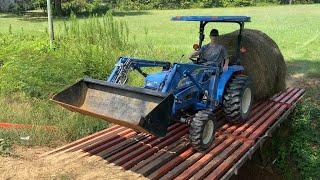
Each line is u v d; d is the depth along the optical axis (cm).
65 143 636
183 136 627
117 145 591
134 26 2475
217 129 665
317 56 1448
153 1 4628
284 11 4034
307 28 2403
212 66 648
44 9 3506
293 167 812
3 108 726
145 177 505
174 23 2703
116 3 4647
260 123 704
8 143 591
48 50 1028
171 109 498
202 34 745
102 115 502
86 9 3897
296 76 1164
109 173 511
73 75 844
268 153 853
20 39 1288
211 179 509
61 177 497
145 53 1168
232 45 773
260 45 786
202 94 627
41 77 816
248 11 4053
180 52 1295
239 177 801
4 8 3781
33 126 653
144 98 526
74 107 524
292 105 825
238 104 661
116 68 586
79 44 1097
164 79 561
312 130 850
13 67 861
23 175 499
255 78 773
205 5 4847
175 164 539
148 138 614
